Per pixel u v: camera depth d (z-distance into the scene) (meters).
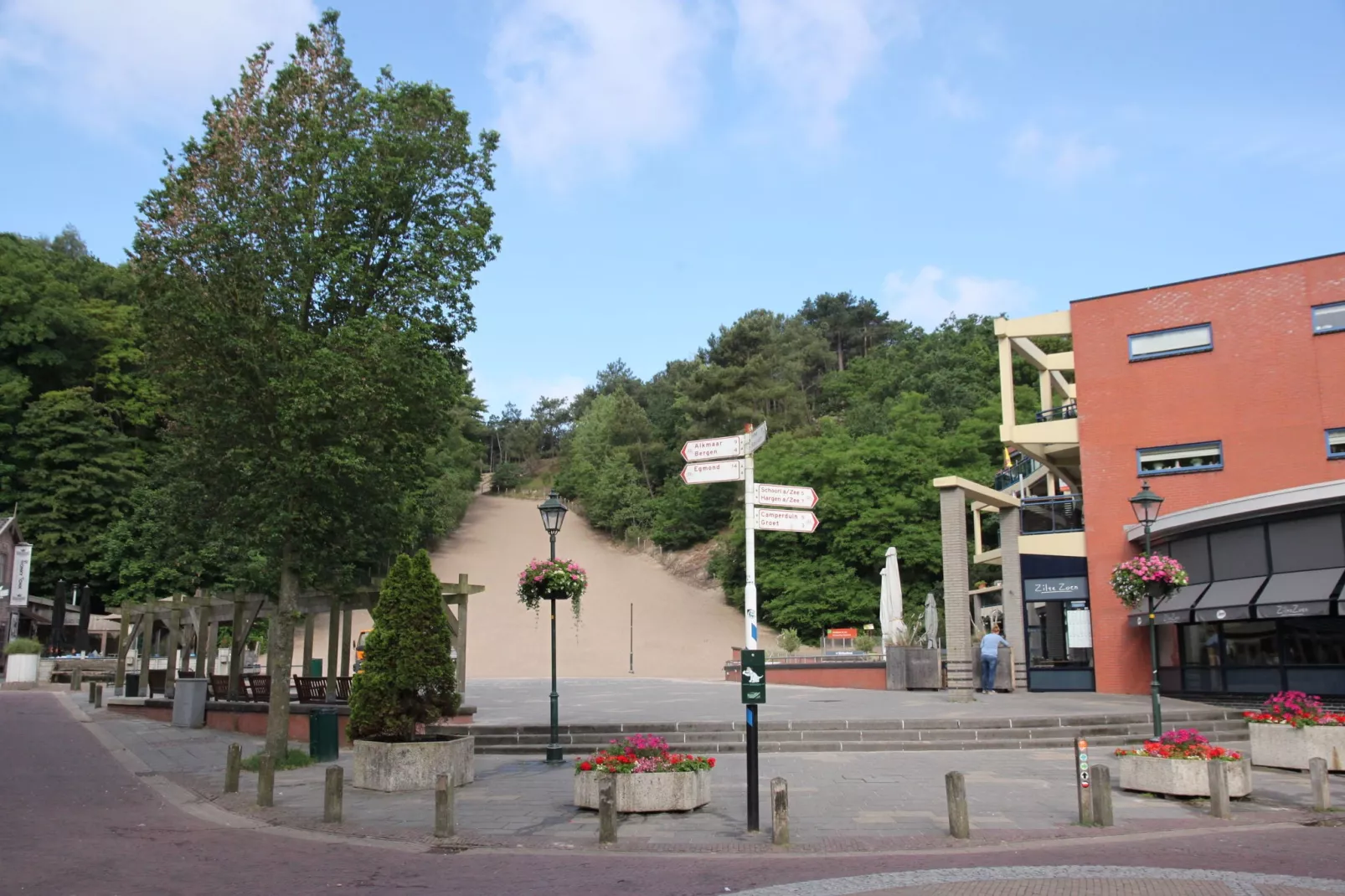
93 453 52.28
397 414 15.88
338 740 18.61
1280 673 22.17
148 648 32.44
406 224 17.27
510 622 61.56
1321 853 9.05
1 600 44.06
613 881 8.25
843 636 45.78
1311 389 25.22
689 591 71.56
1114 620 26.64
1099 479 27.42
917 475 56.94
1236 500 22.73
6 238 64.38
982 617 42.72
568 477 101.38
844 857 9.22
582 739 18.23
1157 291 27.42
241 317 15.29
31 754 18.00
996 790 13.02
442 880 8.35
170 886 8.15
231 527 17.28
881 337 116.19
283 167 16.06
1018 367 75.31
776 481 59.66
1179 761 12.16
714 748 17.45
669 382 111.50
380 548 18.30
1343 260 25.28
